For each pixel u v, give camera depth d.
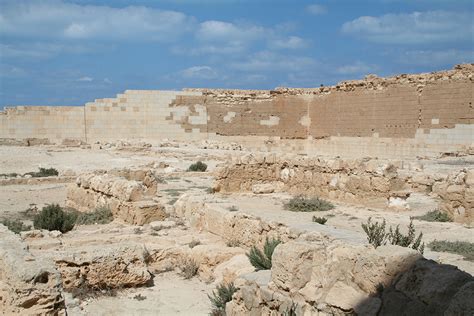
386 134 42.41
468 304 5.10
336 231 10.41
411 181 23.34
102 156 39.56
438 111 37.94
